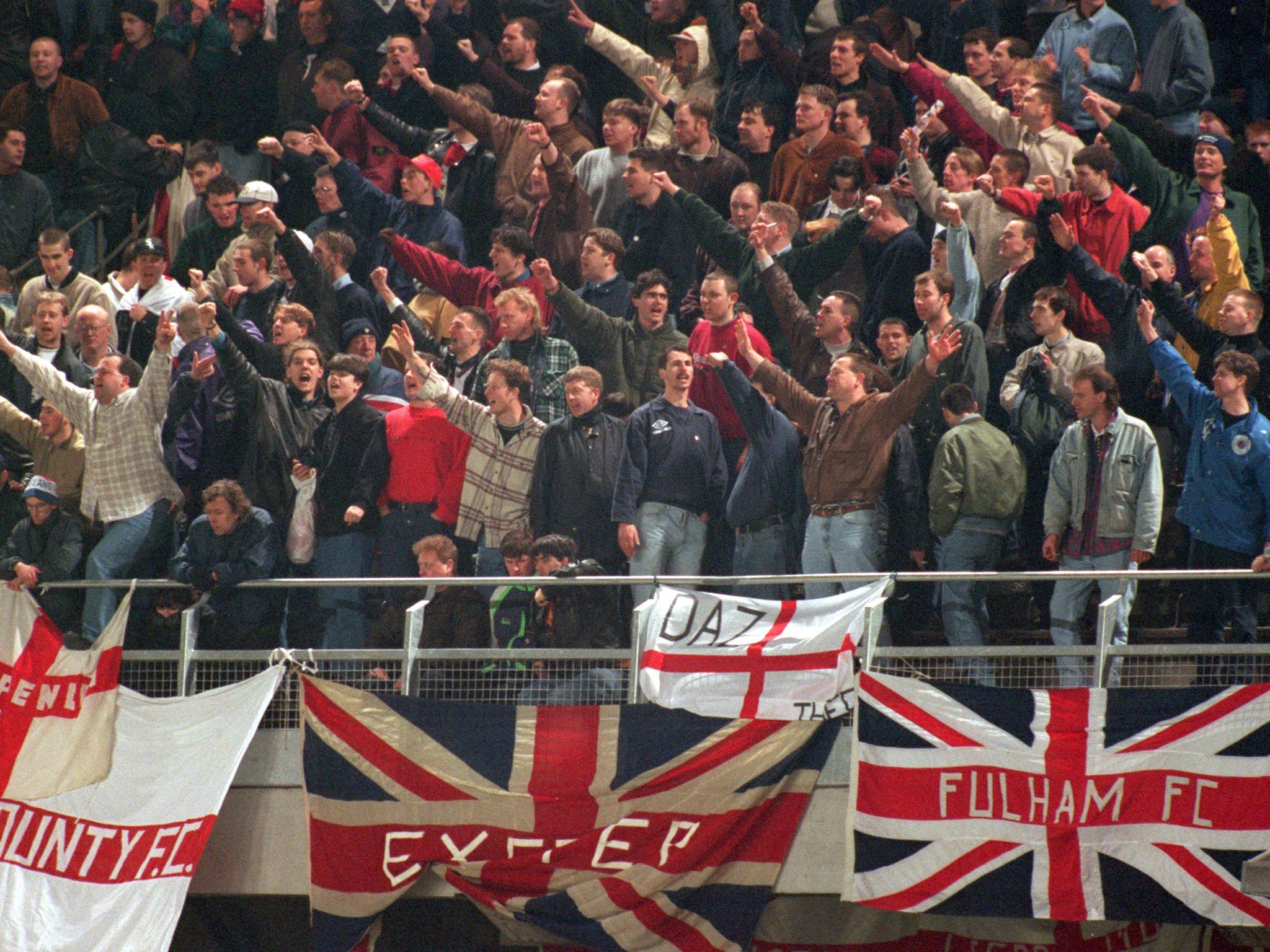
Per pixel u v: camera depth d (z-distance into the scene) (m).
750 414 36.03
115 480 36.78
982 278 42.00
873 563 35.06
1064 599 34.59
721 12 51.03
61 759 33.44
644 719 32.41
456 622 34.47
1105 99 46.22
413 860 32.25
